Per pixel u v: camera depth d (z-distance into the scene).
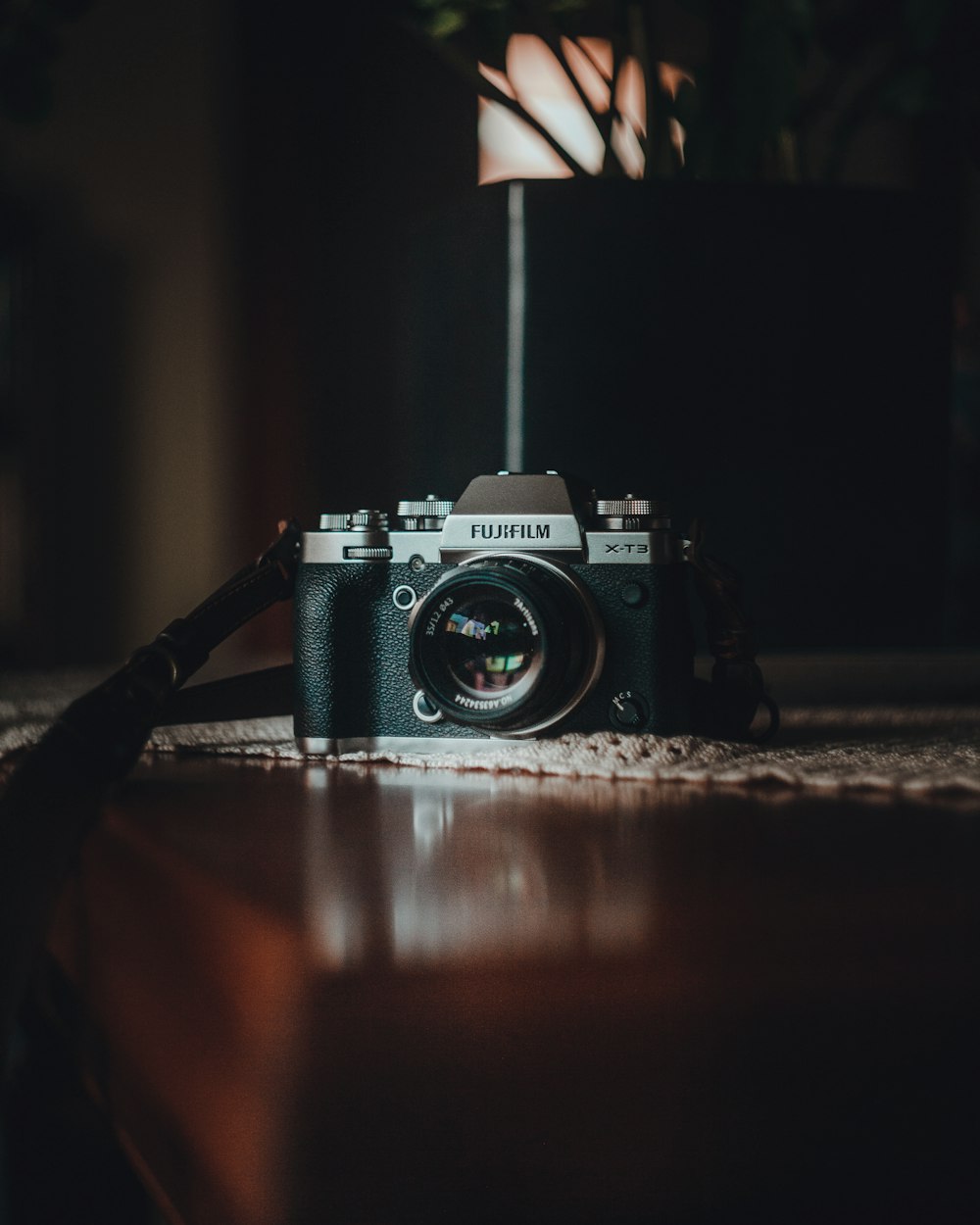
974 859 0.27
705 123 0.82
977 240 1.22
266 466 2.46
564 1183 0.23
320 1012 0.22
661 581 0.49
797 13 0.84
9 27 0.87
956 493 0.87
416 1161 0.23
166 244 2.64
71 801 0.34
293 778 0.44
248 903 0.23
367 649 0.50
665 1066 0.23
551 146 0.86
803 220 0.72
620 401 0.71
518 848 0.29
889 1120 0.24
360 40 1.74
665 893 0.24
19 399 2.39
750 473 0.72
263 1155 0.22
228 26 2.64
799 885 0.24
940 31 0.84
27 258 2.38
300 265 2.16
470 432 0.72
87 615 2.62
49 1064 0.57
